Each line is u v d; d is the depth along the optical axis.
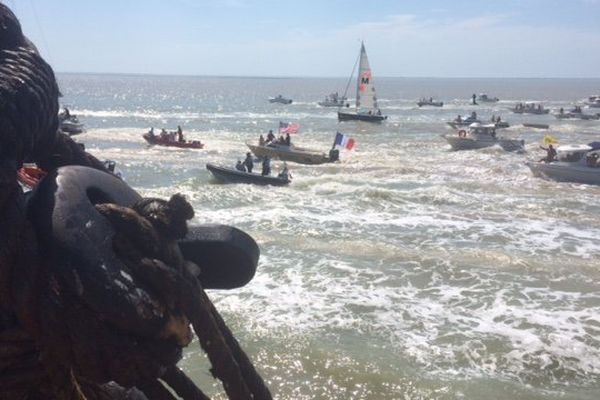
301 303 15.05
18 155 2.15
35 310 1.93
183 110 112.81
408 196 29.72
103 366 1.95
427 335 13.59
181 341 2.10
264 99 166.62
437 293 16.25
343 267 17.98
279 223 23.64
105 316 1.93
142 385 2.05
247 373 2.36
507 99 185.62
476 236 22.53
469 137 51.56
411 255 19.22
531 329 14.05
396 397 11.27
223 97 177.62
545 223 25.17
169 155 45.97
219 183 33.94
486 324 14.29
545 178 36.97
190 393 2.38
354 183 34.50
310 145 54.62
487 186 34.03
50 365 2.13
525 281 17.41
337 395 11.27
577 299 16.11
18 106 2.08
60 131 2.52
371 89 81.06
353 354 12.50
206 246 2.55
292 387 11.45
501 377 12.01
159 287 2.03
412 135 65.50
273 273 17.23
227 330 2.37
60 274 1.94
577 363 12.57
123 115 93.88
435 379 11.77
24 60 2.19
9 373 2.19
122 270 1.99
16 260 1.95
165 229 2.20
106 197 2.26
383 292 16.11
